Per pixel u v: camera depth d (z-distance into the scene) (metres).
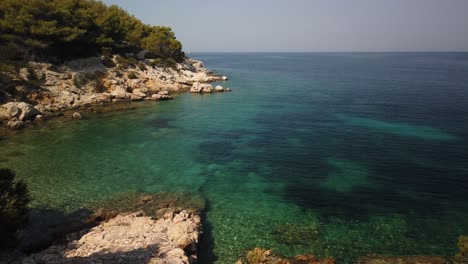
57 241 20.95
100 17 88.75
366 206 27.36
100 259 17.31
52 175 32.75
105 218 24.47
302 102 74.62
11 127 48.00
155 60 98.56
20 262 17.28
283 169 35.53
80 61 73.81
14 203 19.58
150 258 17.55
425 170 34.56
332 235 23.08
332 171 34.88
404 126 52.25
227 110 65.62
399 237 22.81
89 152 40.00
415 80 121.62
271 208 27.06
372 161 37.47
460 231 23.48
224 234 23.08
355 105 70.62
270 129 51.62
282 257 20.38
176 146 43.03
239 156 39.56
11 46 63.78
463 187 30.56
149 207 26.64
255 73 156.38
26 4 69.00
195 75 110.19
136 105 68.38
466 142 43.53
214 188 30.80
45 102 60.31
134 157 38.62
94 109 62.66
